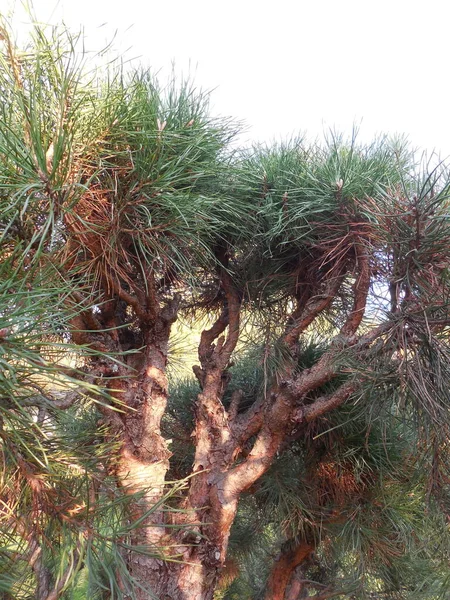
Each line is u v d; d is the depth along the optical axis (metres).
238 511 2.35
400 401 1.22
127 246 1.26
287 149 1.63
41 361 0.68
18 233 0.92
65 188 0.89
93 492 0.95
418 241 1.16
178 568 1.39
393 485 1.76
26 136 0.93
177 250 1.27
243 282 1.66
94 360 1.30
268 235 1.54
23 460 0.86
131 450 1.36
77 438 1.01
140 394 1.40
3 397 0.71
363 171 1.49
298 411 1.48
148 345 1.45
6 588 0.87
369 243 1.35
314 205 1.46
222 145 1.39
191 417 2.07
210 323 2.01
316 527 1.89
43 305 0.76
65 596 1.04
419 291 1.21
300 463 1.90
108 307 1.34
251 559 2.68
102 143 1.09
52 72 1.02
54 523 0.89
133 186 1.09
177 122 1.30
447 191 1.14
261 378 1.87
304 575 2.25
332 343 1.45
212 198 1.31
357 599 2.05
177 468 2.05
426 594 1.89
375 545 1.78
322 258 1.56
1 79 1.00
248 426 1.57
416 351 1.18
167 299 1.65
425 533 1.67
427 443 1.27
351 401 1.68
